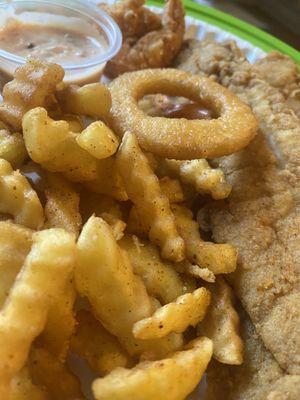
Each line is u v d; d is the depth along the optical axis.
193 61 0.24
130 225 0.16
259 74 0.22
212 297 0.16
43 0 0.24
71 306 0.13
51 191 0.16
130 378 0.12
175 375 0.13
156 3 0.29
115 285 0.14
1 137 0.16
